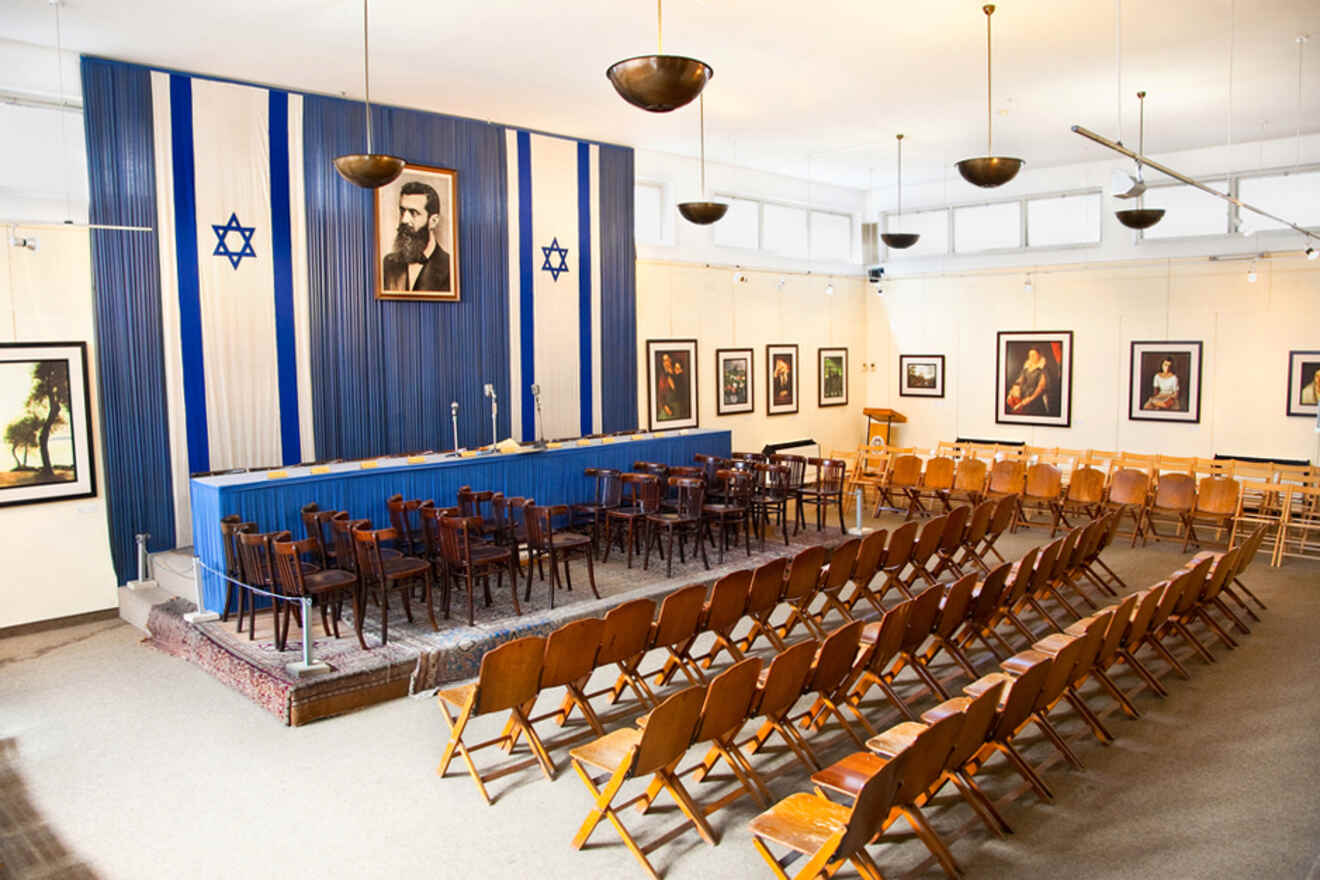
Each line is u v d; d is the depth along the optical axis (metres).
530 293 11.90
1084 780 5.15
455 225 11.02
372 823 4.72
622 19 7.78
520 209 11.72
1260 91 10.23
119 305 8.61
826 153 13.73
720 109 11.01
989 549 9.90
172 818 4.80
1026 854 4.36
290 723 6.00
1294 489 11.09
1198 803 4.87
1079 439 14.73
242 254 9.34
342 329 10.10
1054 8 7.67
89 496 8.64
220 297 9.22
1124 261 14.04
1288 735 5.76
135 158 8.63
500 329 11.59
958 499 13.24
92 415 8.65
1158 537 11.97
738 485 10.37
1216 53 8.90
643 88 4.96
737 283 14.82
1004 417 15.61
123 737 5.85
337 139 9.98
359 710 6.28
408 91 9.90
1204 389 13.40
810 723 5.79
